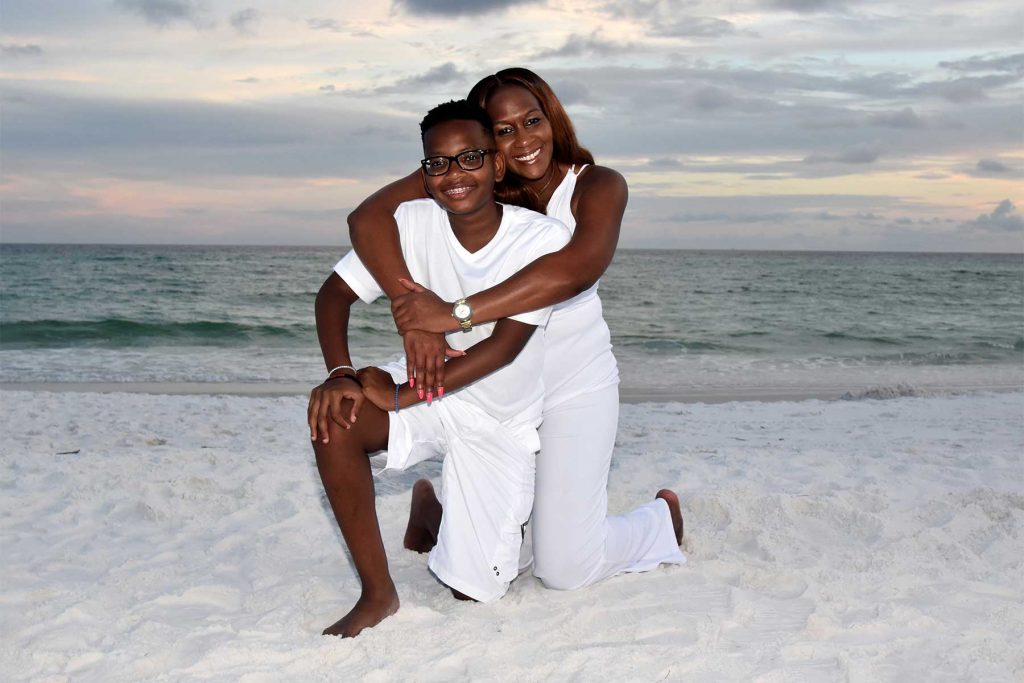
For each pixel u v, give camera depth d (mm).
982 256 123438
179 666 2424
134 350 14984
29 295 26422
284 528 3848
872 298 30594
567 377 2982
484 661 2445
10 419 7383
